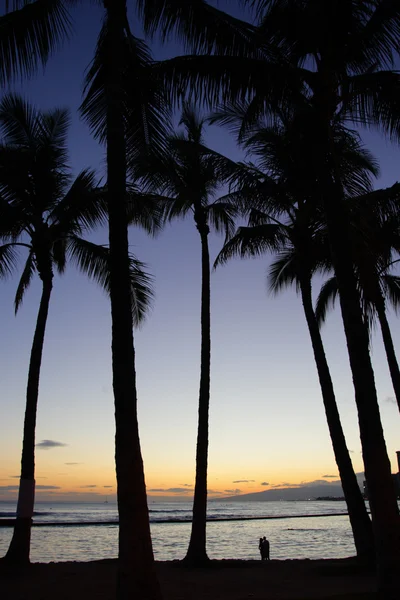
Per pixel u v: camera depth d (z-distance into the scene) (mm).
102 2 9453
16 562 13422
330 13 9141
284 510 175750
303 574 12805
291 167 13727
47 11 8820
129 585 6371
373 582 11070
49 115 16125
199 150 15234
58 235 15562
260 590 10469
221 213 17156
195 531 14812
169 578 12359
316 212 15242
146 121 9625
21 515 13773
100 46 9359
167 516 100125
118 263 7586
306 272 15453
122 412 7043
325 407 14648
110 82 8391
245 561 15523
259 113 10117
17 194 15195
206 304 16281
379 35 9141
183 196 16000
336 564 14094
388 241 15484
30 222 15180
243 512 149250
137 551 6516
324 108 9281
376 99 9422
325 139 9367
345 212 9258
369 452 7973
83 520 85688
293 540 41906
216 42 8938
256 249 17734
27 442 14180
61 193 16094
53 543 37938
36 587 10703
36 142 15695
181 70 9211
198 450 15297
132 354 7332
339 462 14008
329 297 21688
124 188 8000
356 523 13375
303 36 9641
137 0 9023
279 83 9227
